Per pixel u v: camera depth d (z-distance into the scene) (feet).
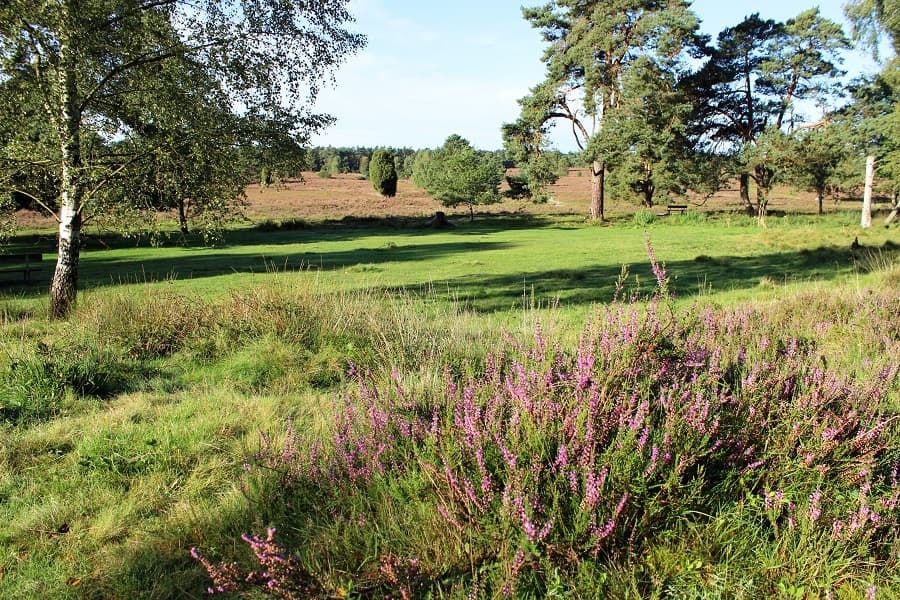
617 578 8.14
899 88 122.01
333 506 10.71
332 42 42.22
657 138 176.65
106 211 40.73
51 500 13.01
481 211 239.71
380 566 8.19
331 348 25.16
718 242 100.53
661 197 213.87
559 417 9.98
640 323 12.17
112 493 13.41
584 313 37.14
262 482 12.22
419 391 14.80
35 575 10.42
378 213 226.79
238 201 43.75
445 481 9.37
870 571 8.41
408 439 11.53
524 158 195.21
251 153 42.04
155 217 43.50
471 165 203.21
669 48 168.96
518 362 13.07
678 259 75.87
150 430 17.03
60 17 32.53
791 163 165.37
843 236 93.25
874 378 14.92
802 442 10.59
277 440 15.31
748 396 11.62
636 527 8.75
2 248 47.19
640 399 10.41
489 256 87.61
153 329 28.09
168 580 9.87
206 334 27.78
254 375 23.38
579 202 303.07
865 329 23.68
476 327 26.86
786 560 8.42
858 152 161.27
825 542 8.67
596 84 177.68
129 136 40.40
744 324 20.81
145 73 39.29
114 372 23.40
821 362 14.34
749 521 9.05
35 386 20.43
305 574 7.87
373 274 66.18
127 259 89.66
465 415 10.53
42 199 41.19
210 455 15.38
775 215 190.08
